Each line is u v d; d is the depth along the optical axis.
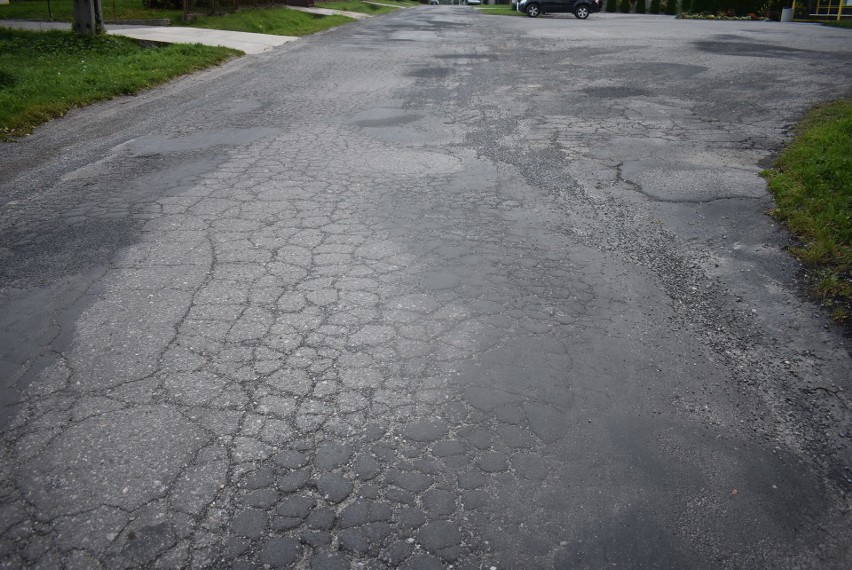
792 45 17.47
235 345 3.53
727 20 33.69
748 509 2.61
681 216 5.60
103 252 4.66
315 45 18.09
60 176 6.43
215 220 5.26
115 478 2.63
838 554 2.43
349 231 5.08
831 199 5.52
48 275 4.32
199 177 6.36
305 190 6.00
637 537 2.45
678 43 18.14
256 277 4.30
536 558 2.33
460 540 2.39
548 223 5.39
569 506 2.57
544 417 3.06
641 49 16.78
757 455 2.91
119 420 2.96
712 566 2.35
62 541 2.35
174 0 21.94
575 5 33.06
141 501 2.53
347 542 2.37
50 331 3.65
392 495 2.59
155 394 3.13
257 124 8.61
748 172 6.68
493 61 14.87
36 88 9.52
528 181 6.40
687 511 2.58
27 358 3.41
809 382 3.45
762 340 3.83
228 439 2.85
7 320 3.77
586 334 3.78
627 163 7.00
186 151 7.31
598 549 2.39
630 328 3.88
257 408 3.05
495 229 5.22
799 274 4.59
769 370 3.55
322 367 3.36
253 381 3.24
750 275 4.59
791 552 2.43
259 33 19.88
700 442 2.97
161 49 14.19
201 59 13.66
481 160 7.05
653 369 3.49
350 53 16.23
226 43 16.59
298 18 24.97
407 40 19.89
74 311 3.87
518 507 2.55
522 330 3.78
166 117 9.05
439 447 2.85
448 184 6.25
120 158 7.05
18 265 4.46
